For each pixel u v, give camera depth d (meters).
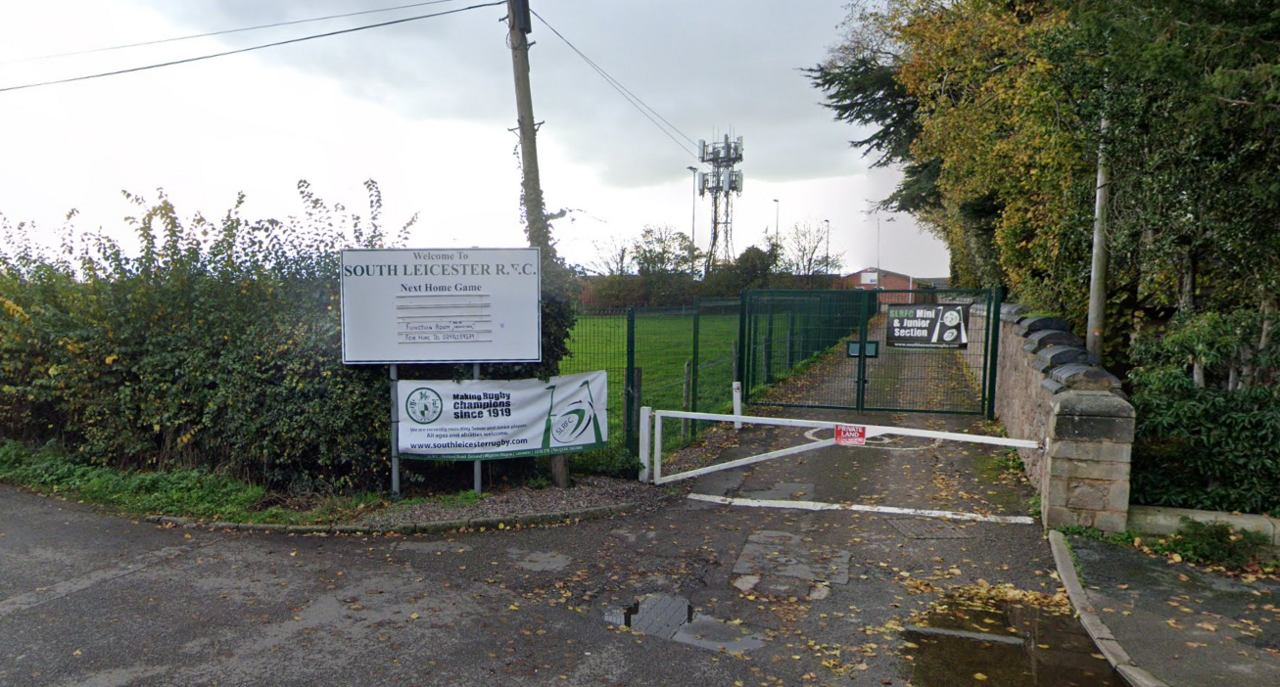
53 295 9.55
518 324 7.75
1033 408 8.45
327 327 7.77
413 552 6.48
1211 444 6.44
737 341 13.37
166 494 7.95
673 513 7.55
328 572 6.00
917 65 16.33
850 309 13.59
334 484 8.02
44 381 9.09
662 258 42.09
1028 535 6.72
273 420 7.89
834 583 5.80
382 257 7.59
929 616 5.21
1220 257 7.46
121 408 8.78
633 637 4.89
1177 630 4.88
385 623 5.07
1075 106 8.58
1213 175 7.02
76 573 5.96
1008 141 13.02
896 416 12.43
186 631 4.94
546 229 8.08
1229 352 6.72
